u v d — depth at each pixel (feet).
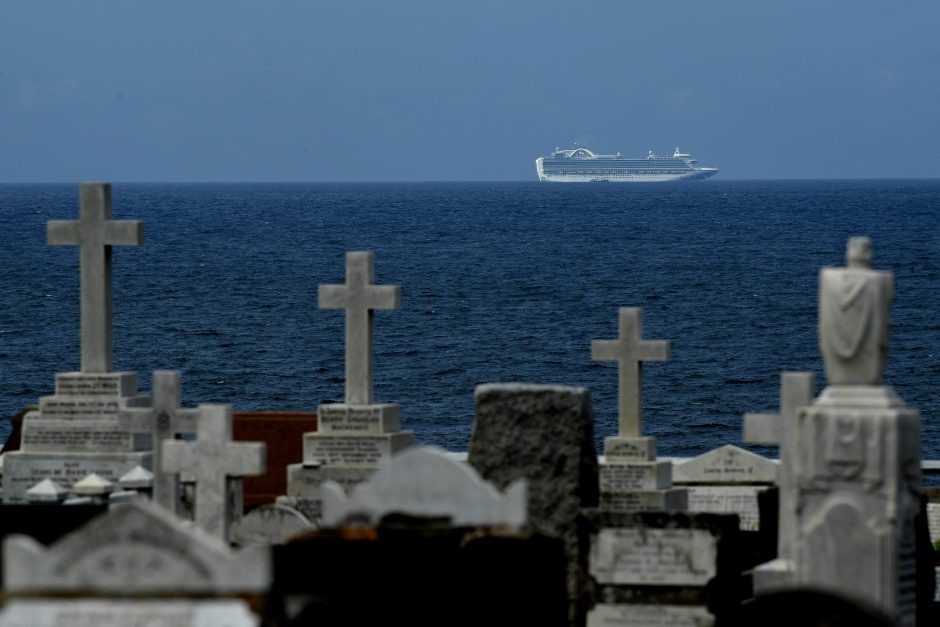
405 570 154.92
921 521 206.80
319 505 266.16
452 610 154.92
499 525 157.28
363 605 154.71
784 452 188.03
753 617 153.79
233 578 121.80
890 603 169.99
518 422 201.16
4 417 612.70
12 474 286.46
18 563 122.52
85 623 121.29
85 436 285.02
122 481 259.60
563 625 171.22
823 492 171.94
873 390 171.94
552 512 200.44
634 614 199.21
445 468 158.10
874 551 169.89
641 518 199.11
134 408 261.03
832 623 151.02
